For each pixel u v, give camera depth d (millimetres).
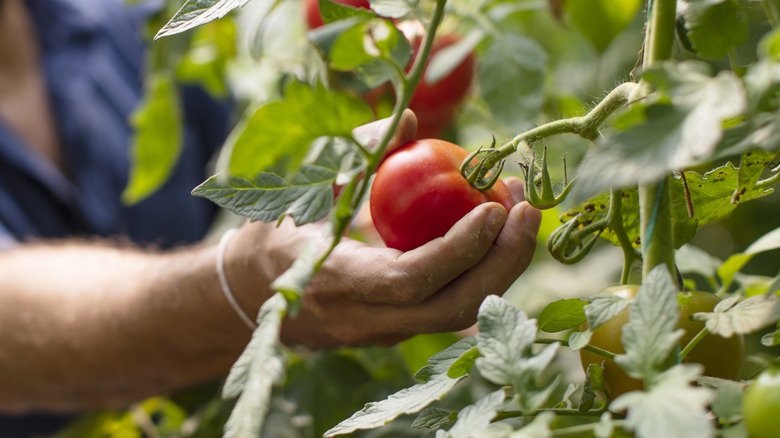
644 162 265
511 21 1203
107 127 1354
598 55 880
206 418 946
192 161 1437
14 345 941
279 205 409
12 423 1220
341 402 885
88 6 1415
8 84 1298
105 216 1332
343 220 350
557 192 528
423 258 477
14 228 1231
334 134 353
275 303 324
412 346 893
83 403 1014
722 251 1246
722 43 379
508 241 487
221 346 840
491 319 360
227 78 1181
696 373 292
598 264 1107
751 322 365
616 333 441
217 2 405
